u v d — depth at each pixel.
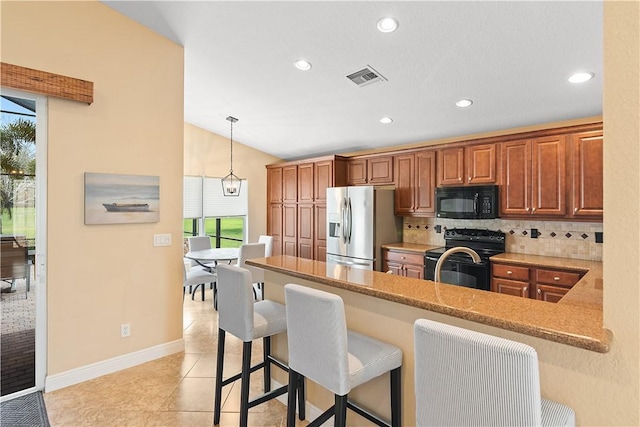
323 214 5.35
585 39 2.33
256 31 2.89
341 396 1.45
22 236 2.49
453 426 1.08
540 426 0.93
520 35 2.38
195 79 3.89
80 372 2.65
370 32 2.62
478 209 3.82
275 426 2.15
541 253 3.74
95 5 2.68
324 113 4.32
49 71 2.46
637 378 1.02
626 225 1.00
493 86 3.11
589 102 3.19
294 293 1.63
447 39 2.55
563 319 1.23
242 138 6.05
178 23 2.87
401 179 4.64
